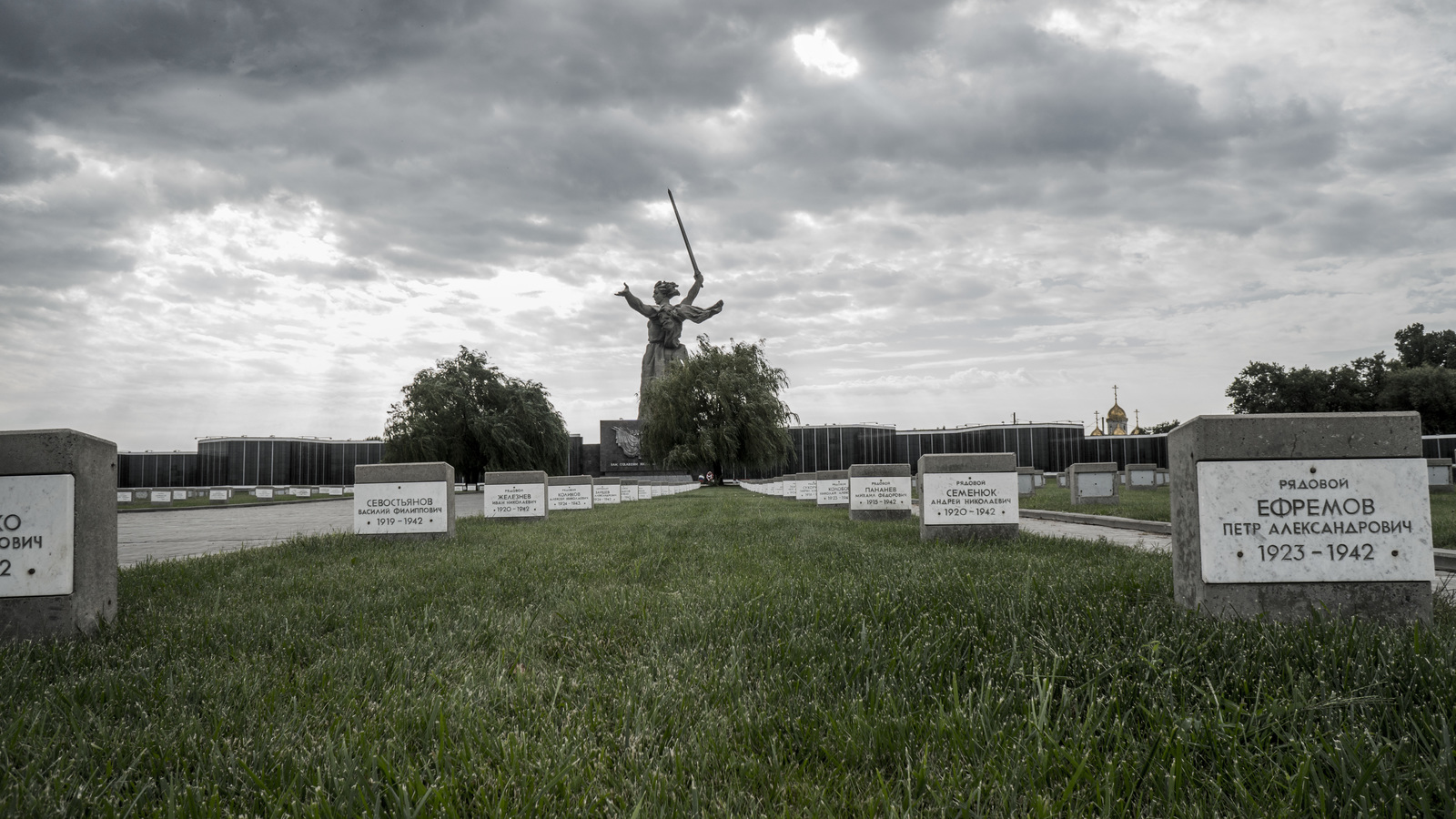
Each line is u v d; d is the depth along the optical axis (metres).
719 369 55.28
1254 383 69.19
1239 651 3.52
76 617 4.73
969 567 6.80
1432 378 60.66
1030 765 2.49
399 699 3.23
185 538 15.70
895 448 85.44
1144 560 7.17
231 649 4.11
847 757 2.67
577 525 14.04
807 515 16.36
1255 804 2.25
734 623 4.52
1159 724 2.75
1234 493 4.41
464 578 6.86
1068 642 3.75
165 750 2.69
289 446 83.81
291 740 2.80
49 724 3.01
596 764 2.64
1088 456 78.12
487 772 2.53
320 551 10.05
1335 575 4.34
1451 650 3.37
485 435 60.59
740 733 2.91
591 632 4.50
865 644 3.82
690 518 15.52
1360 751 2.49
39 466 4.75
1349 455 4.37
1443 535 9.16
